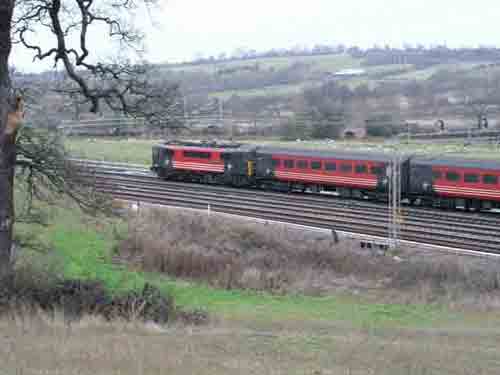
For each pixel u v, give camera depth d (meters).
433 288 31.41
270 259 34.97
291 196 49.97
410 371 15.47
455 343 19.69
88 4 19.77
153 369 14.02
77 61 20.02
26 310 18.83
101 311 20.14
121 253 35.06
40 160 21.94
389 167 44.62
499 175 44.50
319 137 85.75
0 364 13.74
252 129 88.38
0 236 19.69
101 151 69.56
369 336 19.97
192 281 32.53
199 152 55.62
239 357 15.94
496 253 35.59
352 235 38.75
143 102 20.69
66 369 13.59
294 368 15.19
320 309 28.19
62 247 33.28
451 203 47.34
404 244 37.44
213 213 42.75
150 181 54.84
